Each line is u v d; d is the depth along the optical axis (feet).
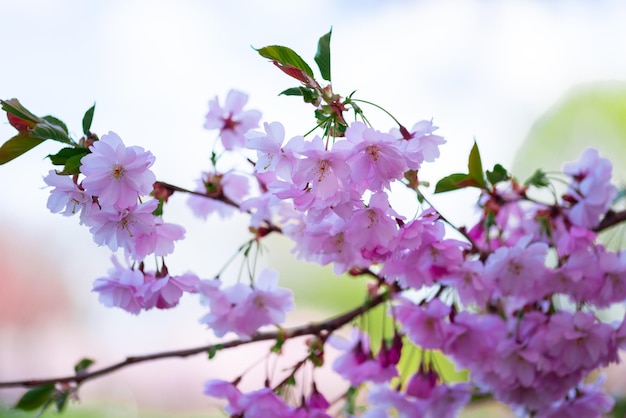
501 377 3.30
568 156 8.37
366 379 3.39
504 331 3.32
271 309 3.17
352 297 8.30
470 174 3.19
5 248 9.37
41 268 9.43
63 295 9.37
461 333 3.31
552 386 3.34
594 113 8.42
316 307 8.29
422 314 3.31
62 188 2.93
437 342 3.31
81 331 9.27
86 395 7.16
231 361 7.52
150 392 7.62
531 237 3.22
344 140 2.87
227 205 3.46
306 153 2.84
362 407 3.65
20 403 3.34
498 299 3.45
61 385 3.37
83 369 3.42
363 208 2.94
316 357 3.31
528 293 3.29
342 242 3.16
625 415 4.03
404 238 3.04
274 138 2.89
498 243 3.42
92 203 2.94
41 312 9.35
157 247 3.05
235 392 3.24
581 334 3.25
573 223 3.34
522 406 3.46
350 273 3.38
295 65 2.92
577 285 3.28
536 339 3.28
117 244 2.98
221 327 3.16
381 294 3.38
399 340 3.41
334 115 2.92
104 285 3.15
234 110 3.39
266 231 3.30
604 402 3.50
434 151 3.02
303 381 3.28
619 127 8.29
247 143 2.90
